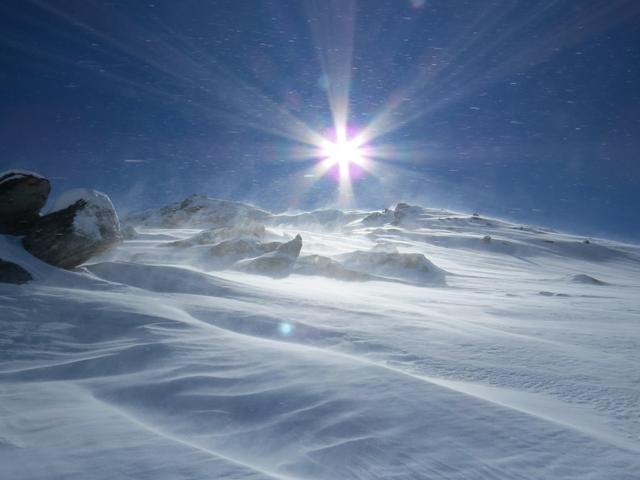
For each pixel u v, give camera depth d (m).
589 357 5.75
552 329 8.57
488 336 6.91
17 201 10.02
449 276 28.75
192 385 3.68
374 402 3.25
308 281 16.89
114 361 4.48
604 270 70.75
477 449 2.60
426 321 8.00
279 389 3.54
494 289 23.88
